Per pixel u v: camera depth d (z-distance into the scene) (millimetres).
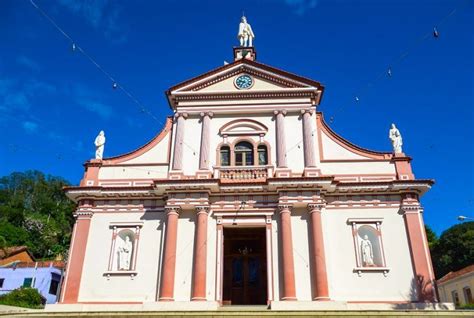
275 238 18031
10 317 14086
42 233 59469
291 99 21062
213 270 17641
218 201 18938
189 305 16547
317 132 20609
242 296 19281
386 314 13352
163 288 17062
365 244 17969
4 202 68875
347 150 20125
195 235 18188
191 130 20859
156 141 21047
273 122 20734
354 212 18594
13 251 44406
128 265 18328
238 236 20422
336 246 17969
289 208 18203
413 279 17047
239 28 25562
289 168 19438
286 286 16703
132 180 20141
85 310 17047
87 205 19406
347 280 17250
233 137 20609
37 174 82062
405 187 18500
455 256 42781
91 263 18250
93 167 20547
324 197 18922
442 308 16203
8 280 36469
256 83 21578
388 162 19703
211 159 20094
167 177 20078
